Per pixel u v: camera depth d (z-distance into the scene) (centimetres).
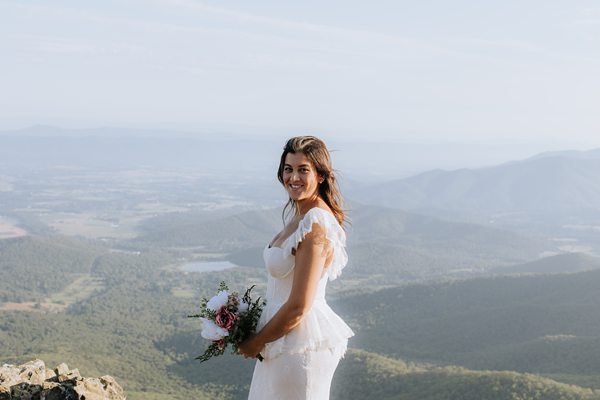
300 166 532
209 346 550
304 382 519
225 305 533
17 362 8856
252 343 521
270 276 539
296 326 521
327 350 528
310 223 504
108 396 766
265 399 530
